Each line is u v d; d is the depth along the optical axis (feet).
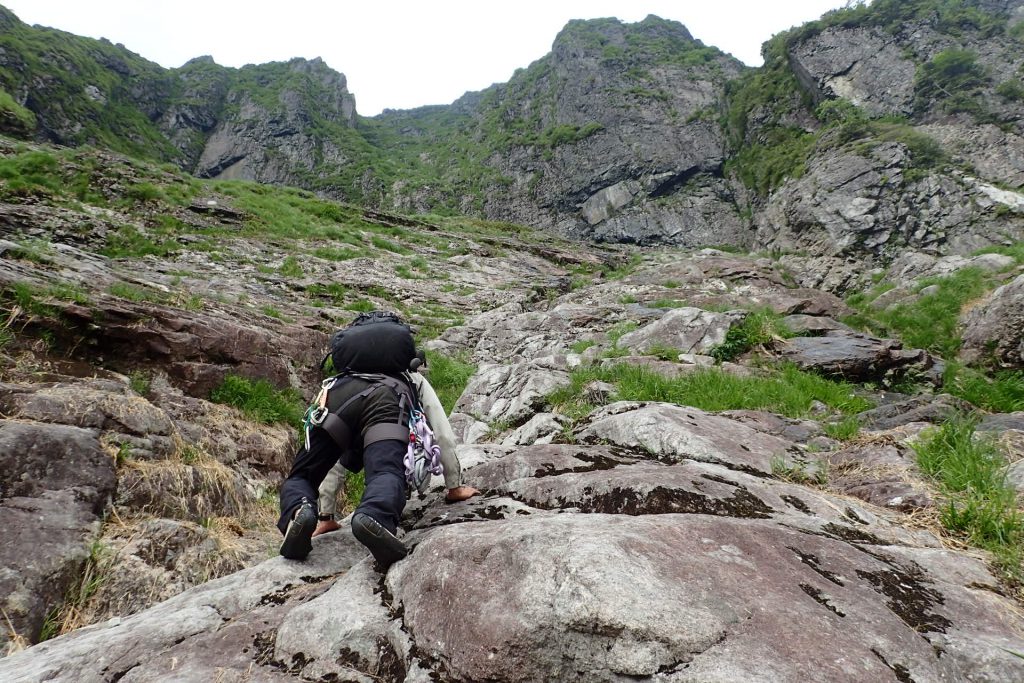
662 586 5.76
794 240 134.21
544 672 5.46
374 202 249.14
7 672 6.97
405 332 9.82
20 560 11.46
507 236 125.49
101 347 20.66
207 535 14.53
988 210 115.24
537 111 262.47
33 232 52.70
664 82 226.79
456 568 6.60
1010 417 16.39
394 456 8.37
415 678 5.85
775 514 9.09
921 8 154.51
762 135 183.21
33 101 205.98
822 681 5.02
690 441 12.68
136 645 6.90
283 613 7.41
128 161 84.07
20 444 13.52
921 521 10.22
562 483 10.01
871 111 149.59
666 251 143.84
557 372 24.67
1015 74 131.23
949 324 33.86
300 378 27.30
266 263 63.16
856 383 27.89
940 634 6.43
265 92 296.10
